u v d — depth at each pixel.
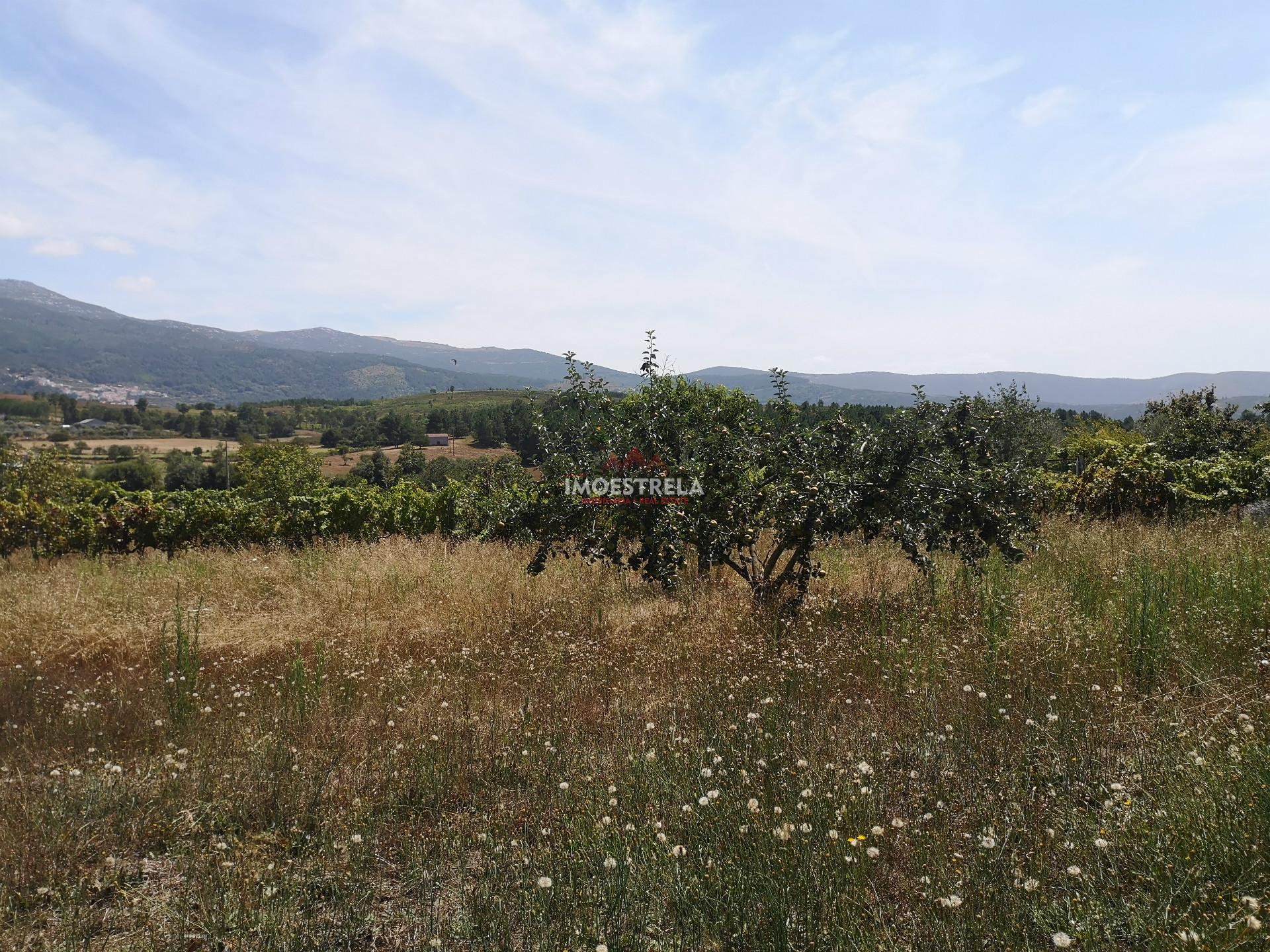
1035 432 20.56
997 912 2.59
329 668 6.36
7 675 6.26
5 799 3.82
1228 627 5.37
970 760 3.90
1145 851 2.83
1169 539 8.66
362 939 2.76
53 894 3.02
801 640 6.34
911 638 6.06
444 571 9.91
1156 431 25.03
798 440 7.80
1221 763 3.28
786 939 2.50
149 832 3.55
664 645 6.52
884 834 3.14
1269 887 2.53
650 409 8.35
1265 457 12.59
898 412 7.60
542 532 8.48
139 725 5.05
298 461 29.61
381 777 4.18
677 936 2.65
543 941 2.64
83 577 9.50
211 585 9.25
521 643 7.03
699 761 3.96
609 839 3.22
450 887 3.10
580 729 4.80
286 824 3.68
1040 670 5.03
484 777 4.15
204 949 2.72
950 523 7.40
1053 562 8.26
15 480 16.66
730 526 7.63
